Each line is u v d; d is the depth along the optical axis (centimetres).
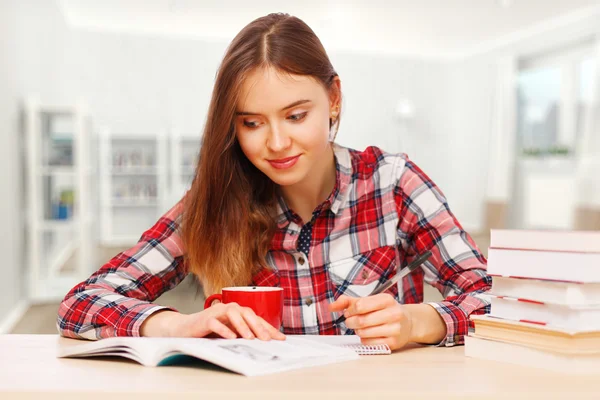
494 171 894
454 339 92
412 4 712
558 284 73
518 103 891
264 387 61
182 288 441
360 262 119
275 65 97
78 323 97
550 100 831
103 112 856
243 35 101
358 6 725
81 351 78
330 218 120
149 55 869
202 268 117
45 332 343
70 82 844
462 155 1004
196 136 873
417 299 128
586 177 688
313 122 100
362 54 983
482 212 945
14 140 429
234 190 115
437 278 119
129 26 840
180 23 818
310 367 72
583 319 71
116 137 848
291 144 100
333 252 120
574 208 703
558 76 816
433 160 1027
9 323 371
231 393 59
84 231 485
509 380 66
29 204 451
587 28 734
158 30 859
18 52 454
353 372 69
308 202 120
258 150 102
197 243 116
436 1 699
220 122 104
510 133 868
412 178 123
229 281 116
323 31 853
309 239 120
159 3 726
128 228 859
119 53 859
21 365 74
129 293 113
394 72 999
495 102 899
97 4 737
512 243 78
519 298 77
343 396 59
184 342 73
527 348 74
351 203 120
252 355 72
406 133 1010
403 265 125
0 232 372
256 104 98
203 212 115
